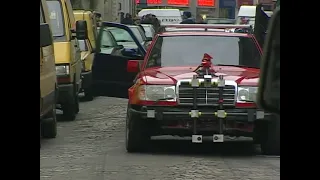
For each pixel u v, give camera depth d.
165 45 29.42
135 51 36.62
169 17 110.19
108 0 142.25
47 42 26.45
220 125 25.02
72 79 39.88
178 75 25.89
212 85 25.09
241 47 29.16
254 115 24.98
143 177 21.95
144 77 26.16
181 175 22.30
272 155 26.64
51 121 31.88
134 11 174.00
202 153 27.64
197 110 25.02
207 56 26.12
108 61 35.44
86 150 28.45
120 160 25.53
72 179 21.61
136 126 26.00
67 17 41.22
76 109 42.56
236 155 27.03
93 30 59.97
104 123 39.06
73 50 41.03
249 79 25.52
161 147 29.11
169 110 25.17
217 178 21.80
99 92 35.81
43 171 23.14
